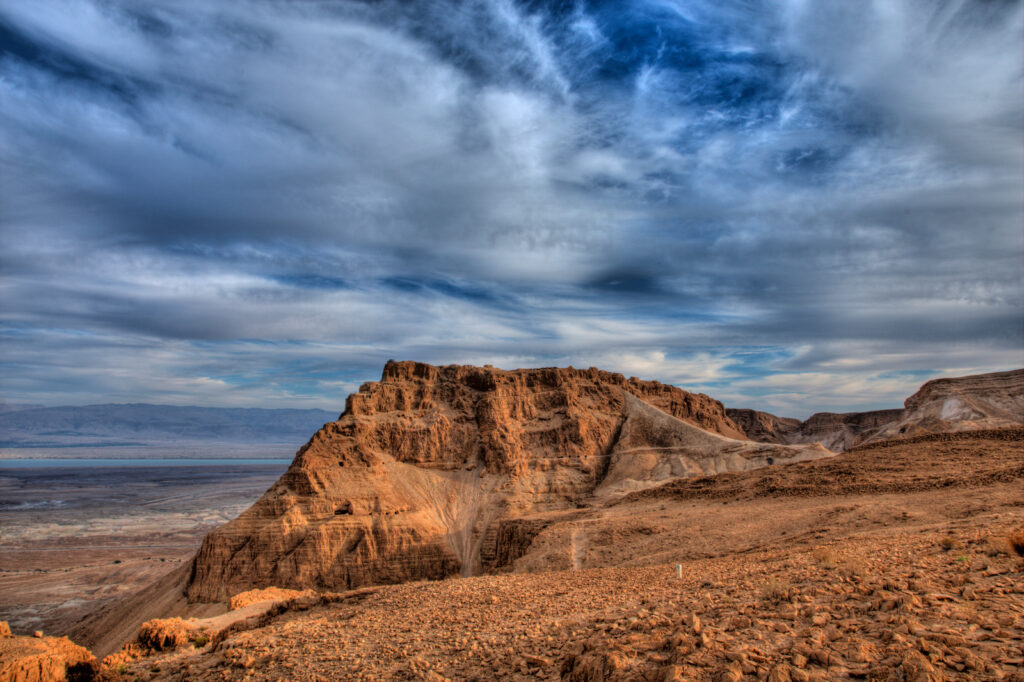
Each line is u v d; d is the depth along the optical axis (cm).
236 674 1888
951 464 7550
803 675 957
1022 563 1581
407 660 1728
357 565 12612
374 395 19388
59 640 2023
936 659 963
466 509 16038
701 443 19562
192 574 12056
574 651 1377
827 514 5669
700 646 1175
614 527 7619
